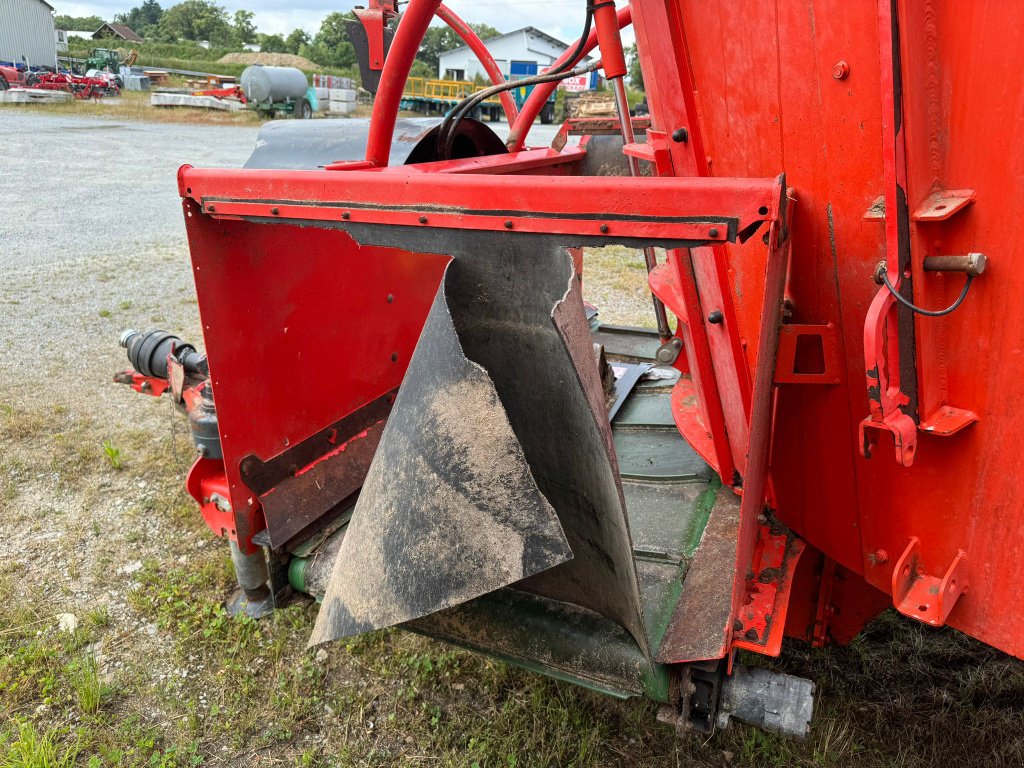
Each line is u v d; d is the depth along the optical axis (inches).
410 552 65.4
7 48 1785.2
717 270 71.6
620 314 249.8
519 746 90.0
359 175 68.9
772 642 65.1
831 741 90.0
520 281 69.6
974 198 52.6
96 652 105.0
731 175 69.1
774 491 78.8
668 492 94.8
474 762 88.0
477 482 62.1
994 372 55.1
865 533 69.4
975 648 104.2
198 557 125.0
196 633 107.8
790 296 67.3
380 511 68.0
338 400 105.3
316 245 97.5
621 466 104.2
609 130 162.9
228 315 86.8
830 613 87.4
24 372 194.5
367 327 108.6
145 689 98.8
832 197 61.0
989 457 57.2
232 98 1119.6
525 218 61.6
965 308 55.2
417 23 96.3
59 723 93.3
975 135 51.8
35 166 528.7
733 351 72.6
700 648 65.0
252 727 93.6
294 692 98.2
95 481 146.6
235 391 89.1
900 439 54.2
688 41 68.7
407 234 69.2
